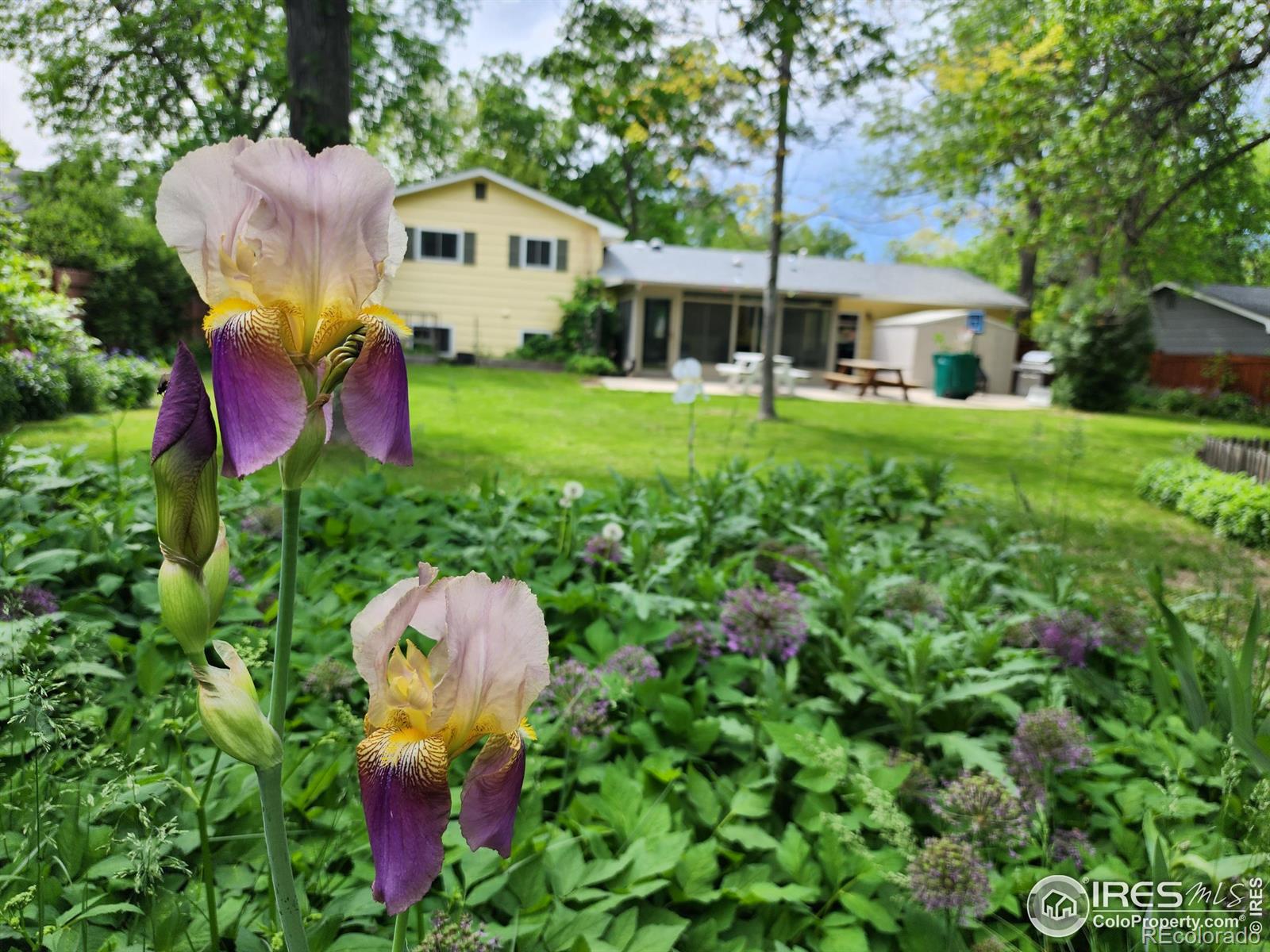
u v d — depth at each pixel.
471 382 21.16
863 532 6.40
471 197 26.47
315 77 10.07
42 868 1.98
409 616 1.10
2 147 9.82
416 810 1.05
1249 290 20.39
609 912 2.38
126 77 13.02
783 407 20.19
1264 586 6.45
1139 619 4.21
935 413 21.00
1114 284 18.06
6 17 12.25
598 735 3.06
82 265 20.03
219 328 1.09
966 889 2.17
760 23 8.95
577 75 10.20
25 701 2.15
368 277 1.13
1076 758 2.97
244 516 5.17
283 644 1.21
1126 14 12.19
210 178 1.11
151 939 2.02
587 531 5.55
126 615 3.88
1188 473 10.48
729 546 6.01
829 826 2.63
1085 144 13.12
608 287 29.66
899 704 3.45
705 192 16.77
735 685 3.80
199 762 2.59
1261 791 2.30
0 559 3.63
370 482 6.16
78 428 11.20
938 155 24.00
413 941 2.12
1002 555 5.90
